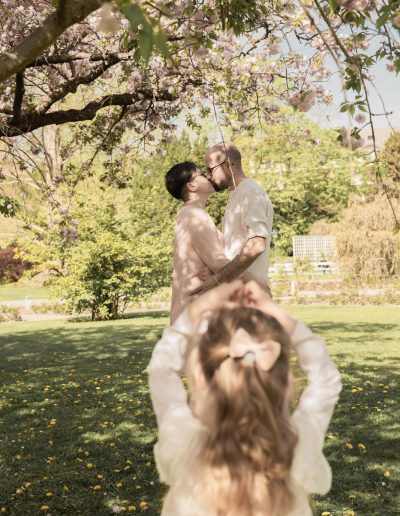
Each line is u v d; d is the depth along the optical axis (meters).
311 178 40.62
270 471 1.54
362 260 27.91
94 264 19.47
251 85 7.99
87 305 19.83
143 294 20.27
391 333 15.14
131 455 6.09
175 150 31.67
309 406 1.74
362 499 4.96
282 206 41.56
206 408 1.56
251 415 1.51
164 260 20.12
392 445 6.29
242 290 1.82
